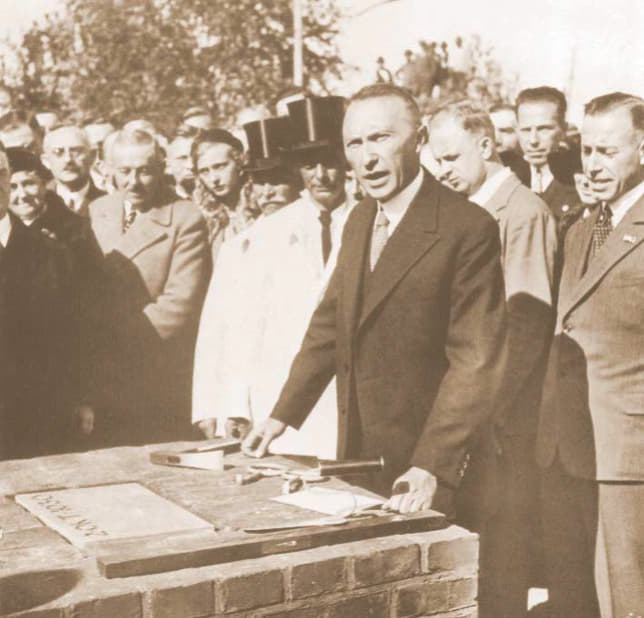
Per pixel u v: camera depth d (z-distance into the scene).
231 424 3.96
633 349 2.94
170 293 4.35
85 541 2.03
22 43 8.88
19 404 3.89
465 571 2.13
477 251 2.58
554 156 3.92
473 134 3.51
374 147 2.61
